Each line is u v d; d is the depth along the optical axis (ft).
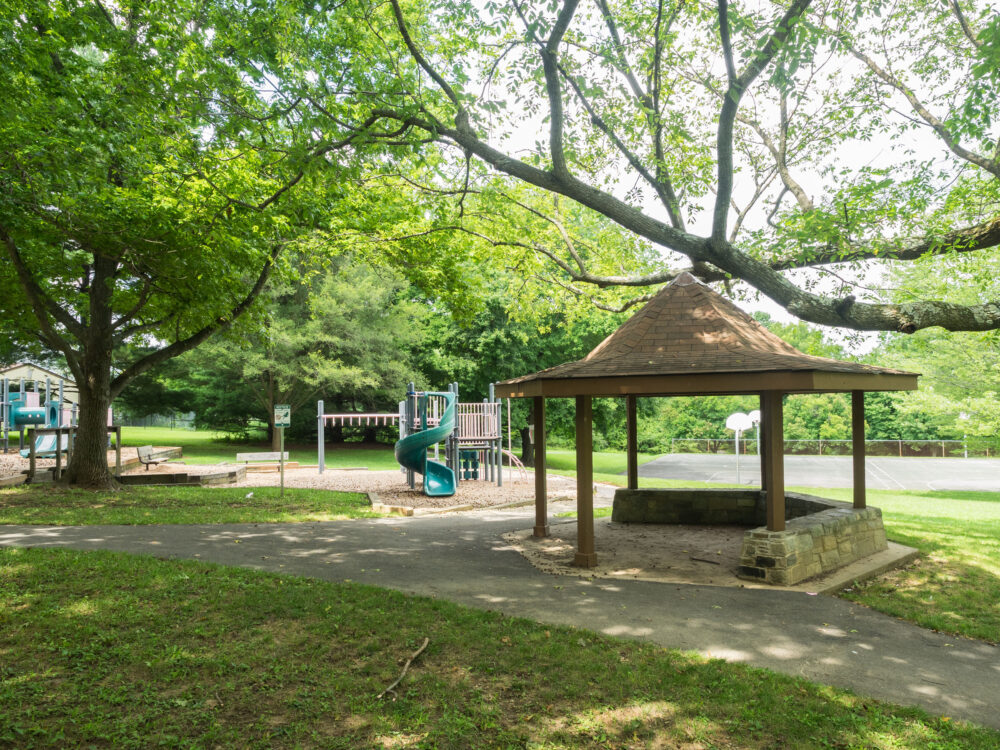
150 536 31.14
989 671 16.61
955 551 31.12
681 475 88.69
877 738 12.98
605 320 90.43
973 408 64.85
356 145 29.84
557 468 99.76
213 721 13.20
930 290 58.44
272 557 27.27
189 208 38.11
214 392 114.11
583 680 15.44
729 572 26.16
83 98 37.04
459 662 16.37
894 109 39.42
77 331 48.47
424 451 52.01
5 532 31.09
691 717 13.80
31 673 15.02
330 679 15.24
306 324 96.53
